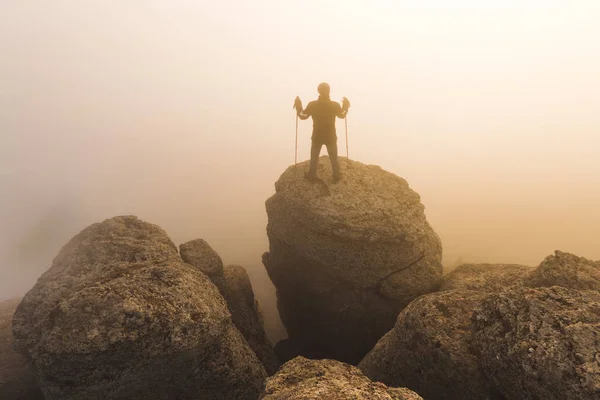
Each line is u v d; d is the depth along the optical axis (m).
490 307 5.46
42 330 5.42
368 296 10.54
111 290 5.66
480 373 5.08
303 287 11.48
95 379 5.10
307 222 10.19
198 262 9.76
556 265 6.38
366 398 4.15
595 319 4.53
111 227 8.84
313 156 10.19
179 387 5.89
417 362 5.93
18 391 6.61
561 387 3.96
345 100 9.92
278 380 4.89
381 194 10.42
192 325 5.70
